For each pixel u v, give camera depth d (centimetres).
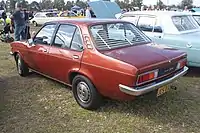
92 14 1385
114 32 469
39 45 548
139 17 753
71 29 478
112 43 444
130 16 776
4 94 529
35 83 591
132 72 368
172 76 435
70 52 464
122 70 378
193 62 645
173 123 408
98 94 434
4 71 697
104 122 412
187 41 644
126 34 483
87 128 396
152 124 404
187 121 414
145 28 732
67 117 430
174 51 454
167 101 486
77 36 461
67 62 468
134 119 420
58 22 517
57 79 523
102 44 434
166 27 688
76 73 459
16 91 545
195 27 738
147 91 380
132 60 388
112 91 401
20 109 460
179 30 679
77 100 468
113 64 390
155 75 394
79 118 426
